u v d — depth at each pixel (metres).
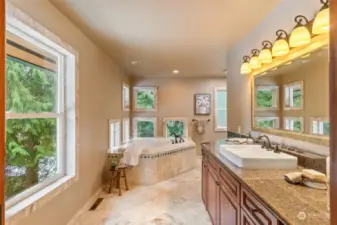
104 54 4.69
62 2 2.48
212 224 2.91
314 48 2.08
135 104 7.83
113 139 5.63
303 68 2.28
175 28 3.28
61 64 3.08
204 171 3.60
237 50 4.05
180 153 5.75
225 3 2.54
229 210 2.06
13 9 1.88
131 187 4.65
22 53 2.30
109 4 2.54
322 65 1.99
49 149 2.83
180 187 4.65
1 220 0.85
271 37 2.77
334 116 0.64
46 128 2.77
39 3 2.28
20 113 2.26
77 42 3.25
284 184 1.58
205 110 7.80
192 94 7.84
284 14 2.50
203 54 4.76
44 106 2.73
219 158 2.48
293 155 2.24
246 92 3.70
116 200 3.95
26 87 2.38
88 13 2.76
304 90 2.27
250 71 3.37
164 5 2.57
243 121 3.83
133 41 3.88
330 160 0.66
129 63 5.68
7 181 2.09
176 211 3.49
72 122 3.14
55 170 2.97
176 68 6.28
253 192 1.47
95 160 4.12
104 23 3.07
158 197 4.09
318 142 2.03
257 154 2.36
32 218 2.17
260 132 3.22
